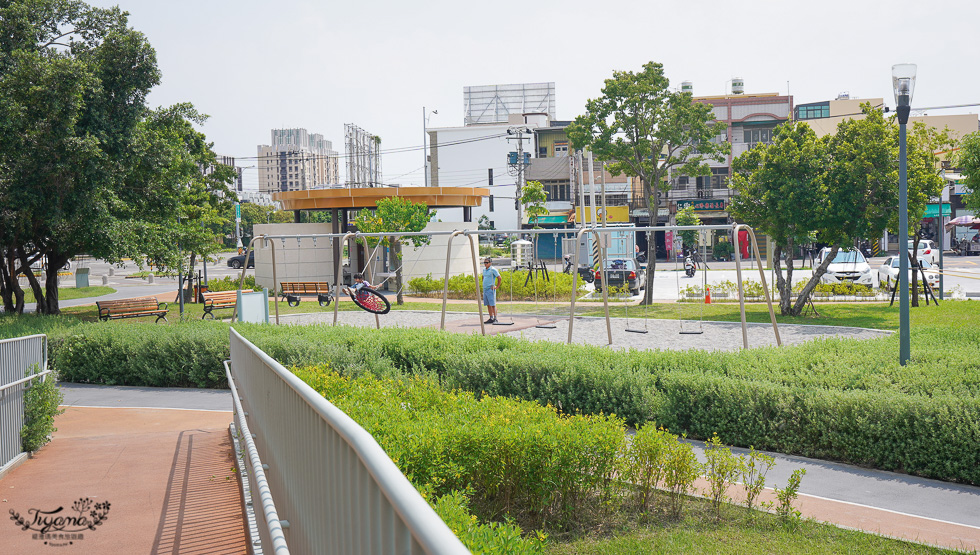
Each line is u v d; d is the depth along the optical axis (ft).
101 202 63.93
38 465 26.53
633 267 101.76
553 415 22.57
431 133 253.65
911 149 63.31
